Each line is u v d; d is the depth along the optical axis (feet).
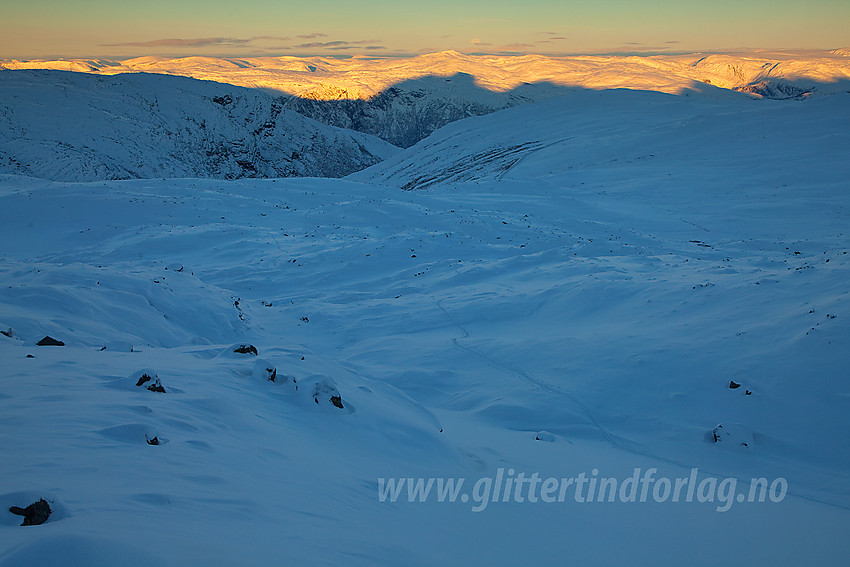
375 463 23.24
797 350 38.70
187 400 21.53
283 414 25.07
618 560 17.31
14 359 25.34
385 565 12.58
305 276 89.92
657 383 39.47
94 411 17.93
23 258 101.60
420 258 94.07
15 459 13.17
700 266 67.77
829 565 18.21
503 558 16.02
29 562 8.04
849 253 59.16
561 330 53.88
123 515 10.83
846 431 31.71
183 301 59.77
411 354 52.54
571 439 34.37
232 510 12.92
